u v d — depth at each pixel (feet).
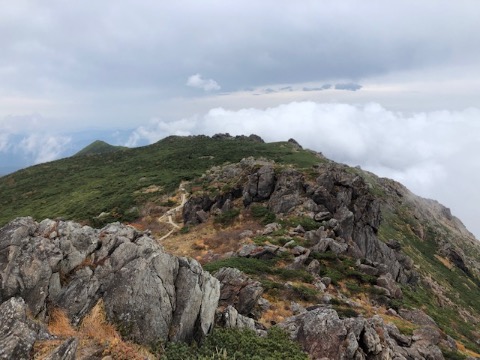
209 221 211.82
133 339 49.57
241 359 52.29
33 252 51.01
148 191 326.65
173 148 556.10
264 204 209.26
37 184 453.58
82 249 57.21
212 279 63.26
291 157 421.18
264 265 131.85
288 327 71.97
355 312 102.58
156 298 53.21
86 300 51.44
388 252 201.46
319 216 183.73
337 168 225.15
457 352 96.89
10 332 40.32
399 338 83.92
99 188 383.24
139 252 57.82
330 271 138.41
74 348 40.70
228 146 520.01
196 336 56.18
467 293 301.63
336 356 62.69
